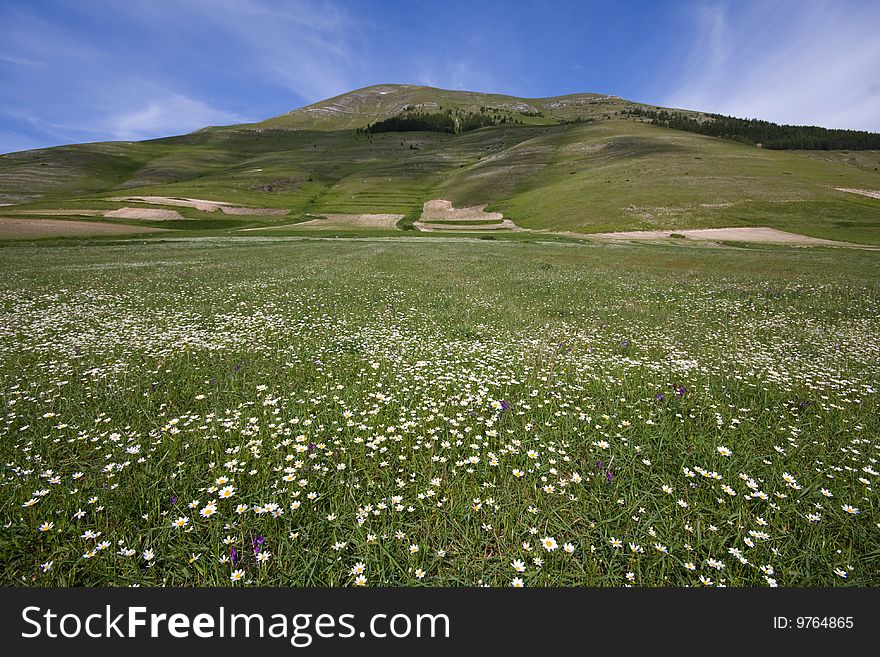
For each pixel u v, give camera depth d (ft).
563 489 13.38
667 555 10.91
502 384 23.36
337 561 10.60
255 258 103.19
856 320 45.75
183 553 10.82
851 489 13.87
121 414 18.44
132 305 47.06
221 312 44.16
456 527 11.84
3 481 13.10
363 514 11.71
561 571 10.50
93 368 25.20
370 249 133.69
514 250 134.41
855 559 10.85
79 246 135.03
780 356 31.58
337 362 27.35
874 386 24.25
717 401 21.26
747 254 119.96
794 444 16.70
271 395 20.75
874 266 93.61
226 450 15.31
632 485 13.75
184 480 13.61
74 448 15.70
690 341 36.40
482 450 16.10
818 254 120.57
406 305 49.73
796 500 13.03
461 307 49.16
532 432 17.29
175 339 32.53
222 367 25.71
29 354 28.48
